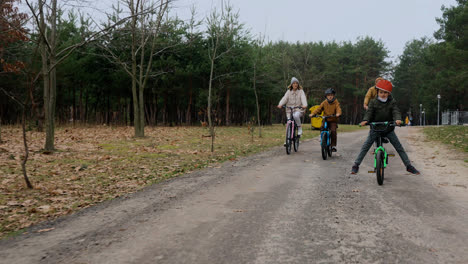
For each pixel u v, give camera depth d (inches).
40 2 325.4
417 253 110.2
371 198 182.9
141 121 624.4
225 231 133.6
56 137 570.3
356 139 603.8
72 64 1039.0
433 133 723.4
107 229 139.3
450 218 145.9
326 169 281.9
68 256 111.9
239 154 395.2
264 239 124.2
